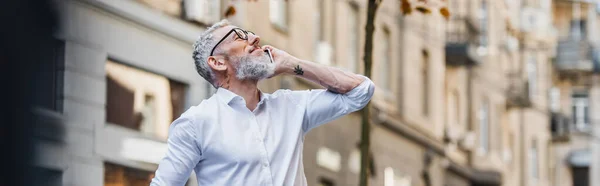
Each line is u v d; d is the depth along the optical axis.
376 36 25.88
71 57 13.41
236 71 4.32
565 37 50.38
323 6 22.84
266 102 4.36
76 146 13.64
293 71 4.42
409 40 28.23
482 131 36.56
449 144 31.66
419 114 28.78
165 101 16.00
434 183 30.08
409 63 28.12
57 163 13.01
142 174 15.40
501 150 39.41
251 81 4.36
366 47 9.44
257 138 4.27
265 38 19.30
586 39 49.56
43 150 12.48
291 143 4.34
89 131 14.02
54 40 12.80
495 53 38.44
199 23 16.64
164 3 15.70
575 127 49.06
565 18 50.47
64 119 13.20
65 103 13.27
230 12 12.95
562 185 48.28
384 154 25.80
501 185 35.75
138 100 15.30
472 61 31.94
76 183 13.54
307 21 21.72
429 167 29.62
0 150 10.84
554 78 48.62
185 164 4.27
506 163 40.34
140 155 15.30
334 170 22.58
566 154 48.38
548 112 46.97
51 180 12.91
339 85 4.46
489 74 37.47
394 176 26.69
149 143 15.54
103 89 14.35
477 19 33.09
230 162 4.24
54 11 12.35
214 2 17.00
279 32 20.09
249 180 4.24
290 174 4.30
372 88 4.50
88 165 13.94
